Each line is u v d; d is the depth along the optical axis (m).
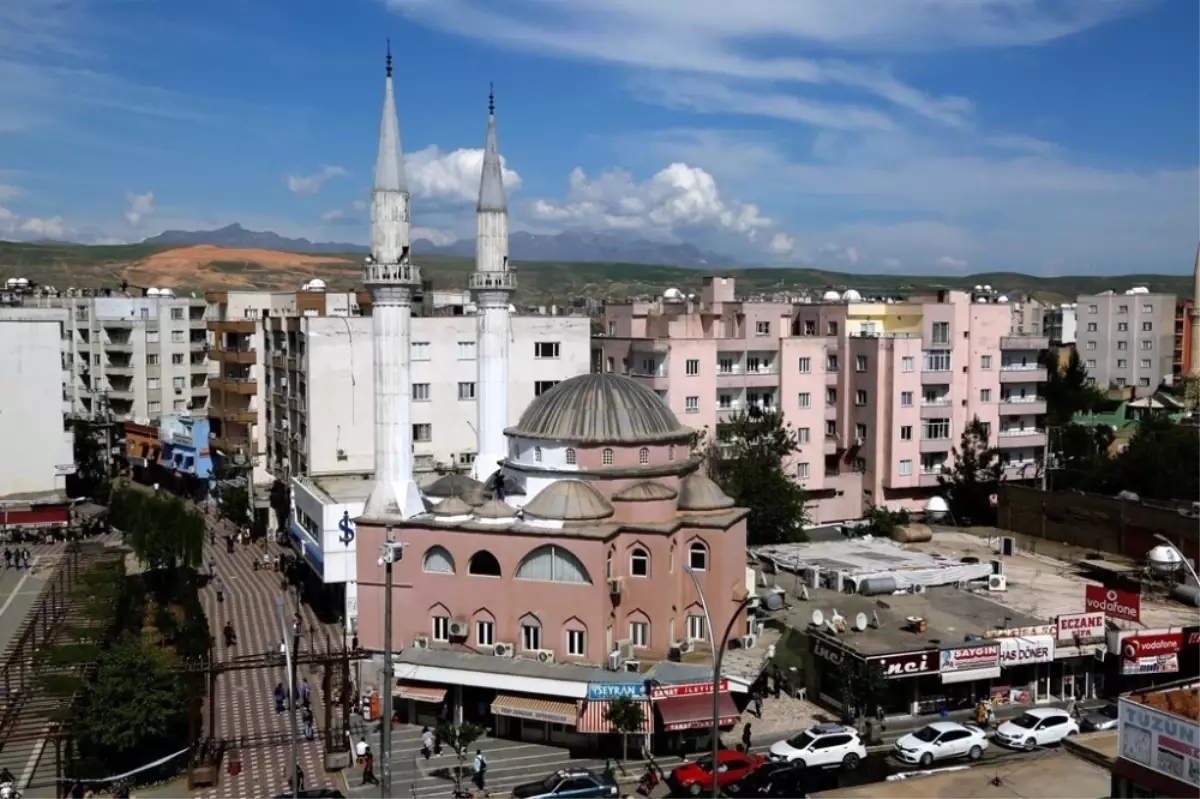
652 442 61.53
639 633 58.81
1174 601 65.56
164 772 50.84
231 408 117.75
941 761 50.84
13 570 89.19
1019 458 113.69
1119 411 150.62
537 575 57.91
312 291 119.38
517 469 63.25
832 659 57.34
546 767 51.97
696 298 140.38
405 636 60.22
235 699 60.72
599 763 52.38
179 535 83.38
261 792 49.06
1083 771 42.69
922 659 55.12
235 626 74.88
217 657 67.00
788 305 112.44
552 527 57.62
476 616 58.78
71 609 73.69
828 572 69.56
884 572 69.00
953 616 62.03
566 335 100.50
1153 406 149.00
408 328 61.53
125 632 61.25
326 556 73.56
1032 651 57.62
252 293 126.88
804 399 104.69
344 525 73.81
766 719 57.50
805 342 104.31
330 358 93.56
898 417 106.12
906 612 63.00
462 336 95.94
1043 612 62.84
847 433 110.69
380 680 59.84
